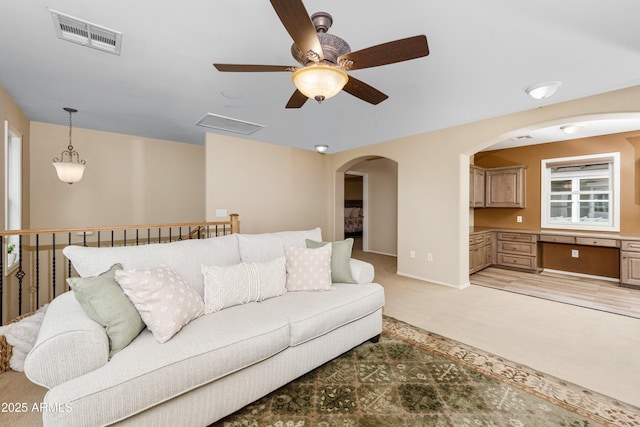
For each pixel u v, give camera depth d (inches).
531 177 208.8
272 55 85.8
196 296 71.0
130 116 145.7
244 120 148.9
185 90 111.0
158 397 51.1
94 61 89.4
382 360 86.1
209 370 56.4
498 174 215.3
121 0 62.2
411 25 71.2
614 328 107.2
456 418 62.9
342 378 77.5
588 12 65.6
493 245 212.8
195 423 56.8
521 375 78.3
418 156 175.5
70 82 104.7
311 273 92.7
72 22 70.4
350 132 171.6
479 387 73.4
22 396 67.4
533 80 101.2
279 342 67.1
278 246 101.3
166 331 58.6
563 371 80.0
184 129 170.1
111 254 71.6
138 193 194.1
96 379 47.6
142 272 62.7
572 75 97.1
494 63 89.7
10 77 101.0
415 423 61.5
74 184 172.4
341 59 60.4
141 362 51.7
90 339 50.4
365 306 89.2
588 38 75.9
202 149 220.8
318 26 61.4
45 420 43.1
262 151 198.4
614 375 78.1
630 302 135.9
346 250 102.6
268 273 86.0
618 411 64.7
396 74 96.7
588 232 186.7
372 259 246.5
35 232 96.4
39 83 106.0
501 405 66.9
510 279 178.5
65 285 171.2
